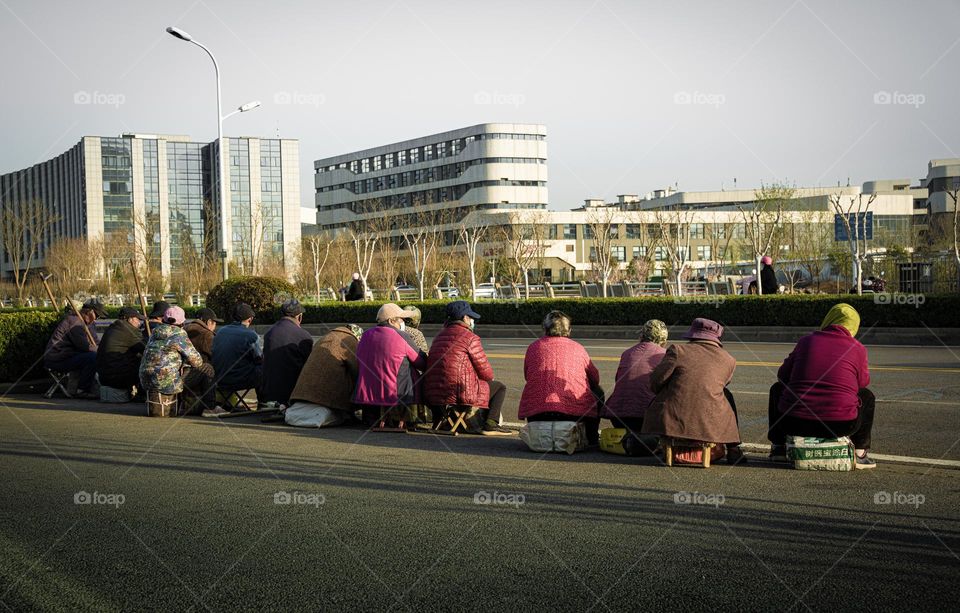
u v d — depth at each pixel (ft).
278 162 364.58
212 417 34.42
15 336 44.34
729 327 76.13
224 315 104.94
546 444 26.23
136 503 20.21
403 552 16.38
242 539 17.33
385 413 30.58
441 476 22.95
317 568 15.53
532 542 16.87
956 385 39.17
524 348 67.72
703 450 23.53
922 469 23.09
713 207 388.16
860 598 13.74
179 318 34.76
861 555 15.81
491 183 342.64
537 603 13.71
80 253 228.84
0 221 241.55
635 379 26.11
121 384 39.40
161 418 34.19
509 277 199.41
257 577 15.11
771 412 24.57
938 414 31.55
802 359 23.25
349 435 29.96
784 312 73.92
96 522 18.65
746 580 14.60
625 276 173.99
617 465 24.27
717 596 13.89
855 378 22.82
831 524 17.80
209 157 358.02
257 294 103.19
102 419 33.81
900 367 47.19
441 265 193.47
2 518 18.99
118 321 40.01
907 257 86.74
